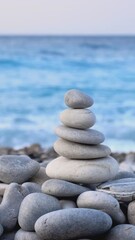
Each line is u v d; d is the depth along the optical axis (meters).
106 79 23.11
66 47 31.50
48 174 4.13
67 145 4.08
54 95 19.61
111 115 15.76
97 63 25.84
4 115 16.12
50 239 3.40
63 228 3.33
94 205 3.65
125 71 24.31
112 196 3.81
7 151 10.24
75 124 4.08
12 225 3.73
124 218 3.75
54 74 23.72
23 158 4.41
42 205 3.65
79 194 3.88
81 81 22.70
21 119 15.46
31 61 26.44
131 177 4.52
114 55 28.56
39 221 3.40
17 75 23.83
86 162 4.03
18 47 30.59
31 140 12.85
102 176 4.01
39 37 34.09
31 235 3.53
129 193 3.88
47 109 17.03
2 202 3.84
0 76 23.03
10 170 4.24
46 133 13.48
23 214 3.62
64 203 3.80
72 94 4.14
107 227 3.46
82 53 29.58
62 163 4.07
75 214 3.37
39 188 4.12
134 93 20.58
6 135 13.38
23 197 3.87
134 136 13.05
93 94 20.44
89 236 3.44
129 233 3.47
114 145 12.26
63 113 4.18
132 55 28.00
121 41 32.66
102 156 4.10
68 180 4.02
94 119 4.13
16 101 18.36
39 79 22.56
